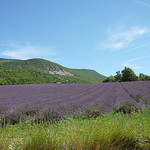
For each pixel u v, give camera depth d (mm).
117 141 3006
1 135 2898
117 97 11695
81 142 2785
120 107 7234
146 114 5840
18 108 7078
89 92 17141
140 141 3057
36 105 7855
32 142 2693
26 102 9602
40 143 2695
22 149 2605
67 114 6137
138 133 3258
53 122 5105
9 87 25297
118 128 3238
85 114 6176
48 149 2650
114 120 4496
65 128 3441
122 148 2959
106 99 10305
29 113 6766
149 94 12203
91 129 3152
